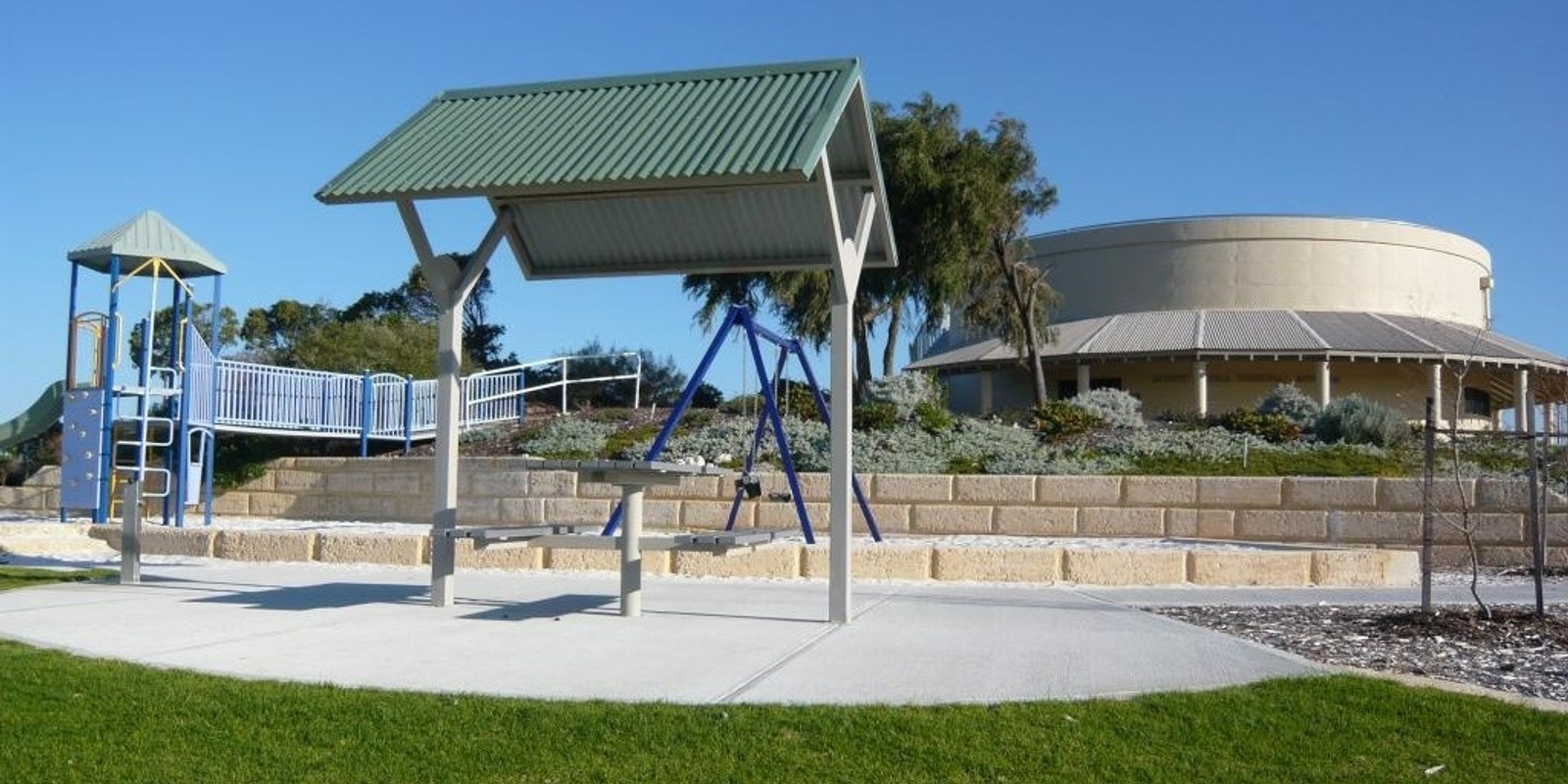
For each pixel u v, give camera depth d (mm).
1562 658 8102
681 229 10703
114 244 18594
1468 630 9000
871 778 5285
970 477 17547
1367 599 11594
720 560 13438
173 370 19016
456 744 5684
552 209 10766
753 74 10062
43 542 16906
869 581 13125
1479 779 5434
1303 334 34219
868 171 9875
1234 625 9602
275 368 20906
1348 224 38688
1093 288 40188
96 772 5297
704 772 5332
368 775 5297
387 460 20969
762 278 30266
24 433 21453
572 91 10531
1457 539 15836
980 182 27719
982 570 13188
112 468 18453
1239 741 5844
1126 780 5309
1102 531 17188
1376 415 21266
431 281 10297
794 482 13539
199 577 12898
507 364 41281
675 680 7059
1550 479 16797
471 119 10359
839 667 7488
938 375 39094
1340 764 5570
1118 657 7887
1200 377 33469
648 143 9203
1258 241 38531
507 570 13953
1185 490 17000
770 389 14102
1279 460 19594
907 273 29031
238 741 5730
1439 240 40156
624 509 9844
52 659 7496
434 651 8062
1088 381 35031
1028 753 5613
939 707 6316
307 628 9078
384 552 14469
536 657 7852
